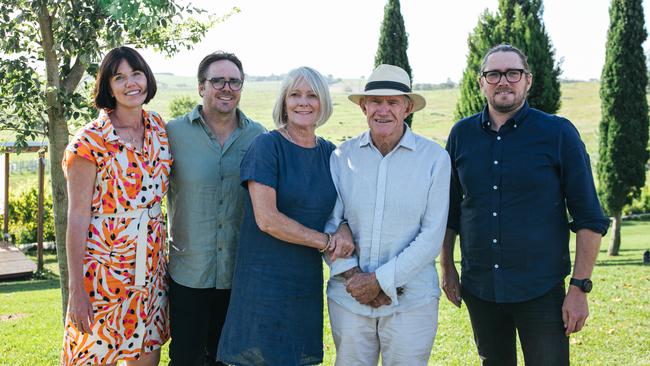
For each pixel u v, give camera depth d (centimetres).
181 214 344
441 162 319
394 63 1584
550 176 322
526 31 1184
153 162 322
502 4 1230
